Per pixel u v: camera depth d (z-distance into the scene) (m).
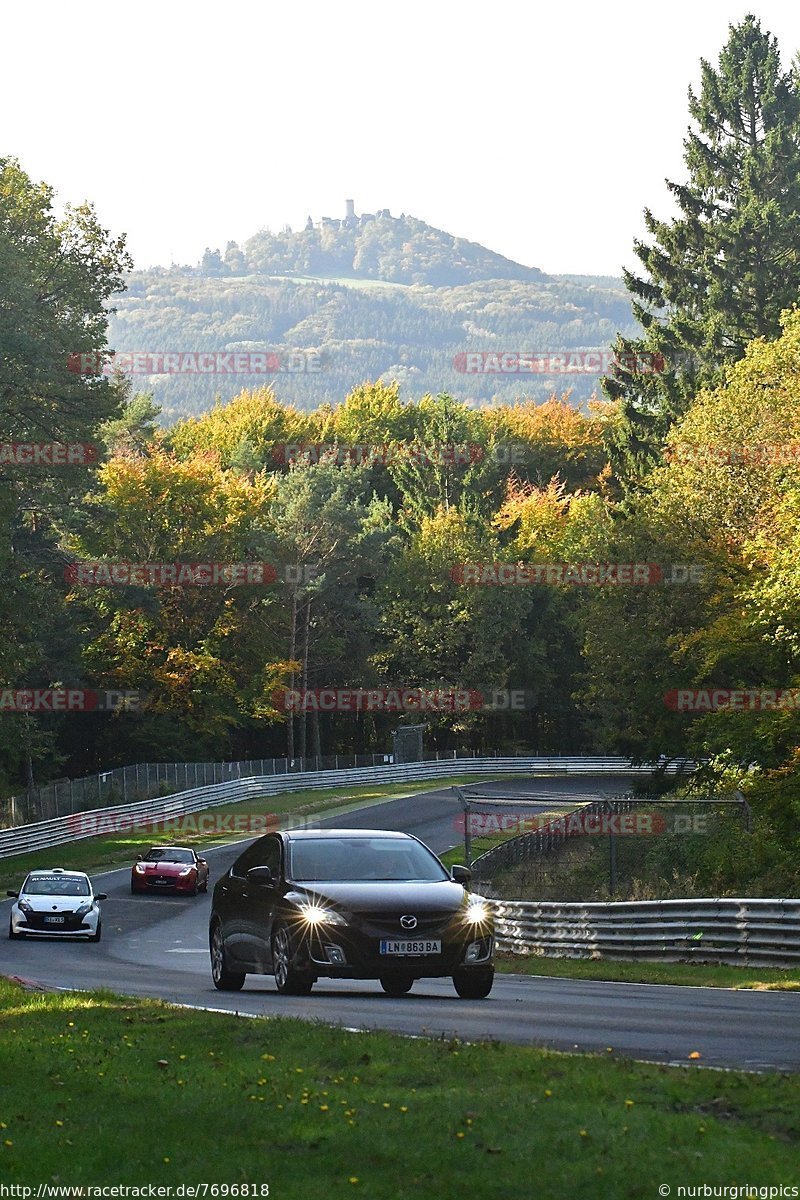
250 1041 26.78
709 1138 17.41
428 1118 18.92
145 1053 25.77
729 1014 33.47
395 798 182.00
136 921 89.25
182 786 173.88
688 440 128.62
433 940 36.56
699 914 54.56
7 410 118.50
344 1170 16.61
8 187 129.50
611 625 123.06
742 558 114.69
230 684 199.50
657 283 183.75
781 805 79.81
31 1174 16.86
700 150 182.62
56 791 145.88
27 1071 23.84
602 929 60.22
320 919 36.53
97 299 129.75
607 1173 15.97
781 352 128.62
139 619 195.00
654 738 123.06
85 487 129.00
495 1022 31.20
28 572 125.69
